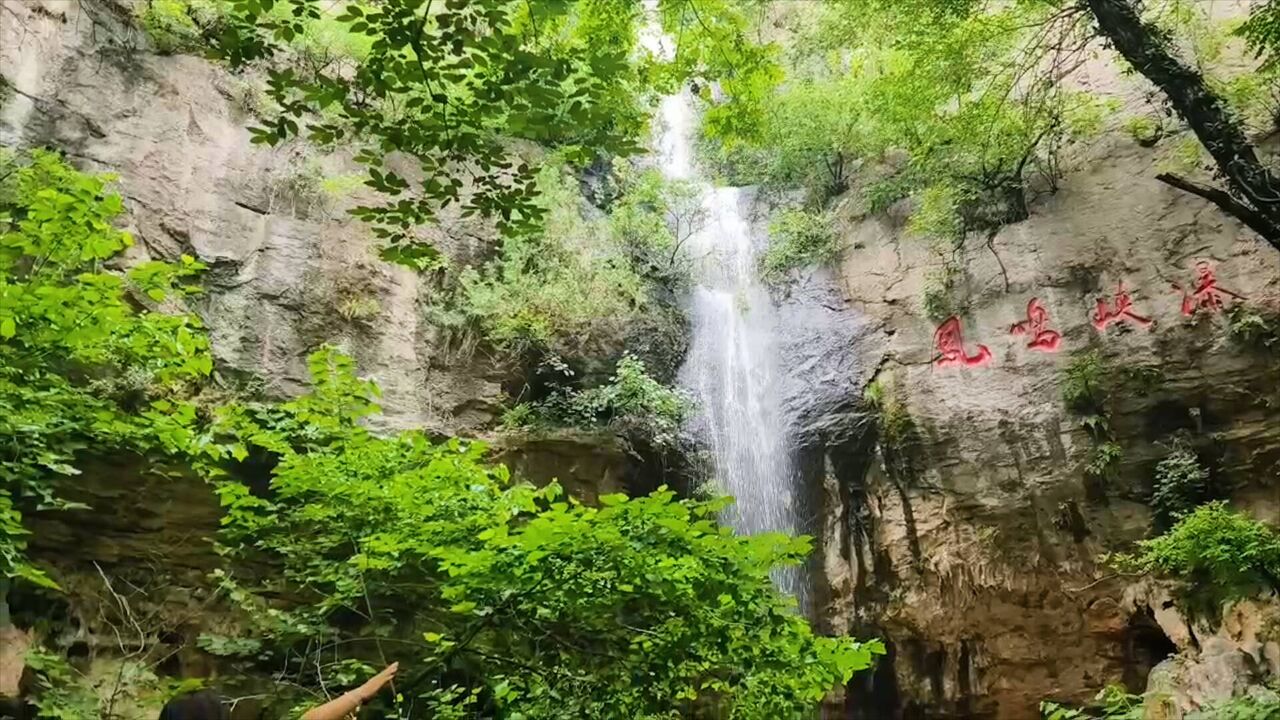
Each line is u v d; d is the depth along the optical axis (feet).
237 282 38.19
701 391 51.55
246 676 30.63
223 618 32.22
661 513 20.86
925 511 46.47
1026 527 44.11
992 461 45.68
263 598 31.99
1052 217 48.65
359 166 44.06
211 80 41.09
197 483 32.55
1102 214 47.16
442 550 21.70
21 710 26.18
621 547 20.21
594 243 50.70
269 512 29.81
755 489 50.67
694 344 53.16
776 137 56.80
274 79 17.54
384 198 44.21
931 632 45.19
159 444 27.25
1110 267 45.93
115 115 37.24
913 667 45.73
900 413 48.57
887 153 56.75
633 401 45.47
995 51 45.52
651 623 22.04
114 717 26.45
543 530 20.22
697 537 20.98
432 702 24.49
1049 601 43.39
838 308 53.78
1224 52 45.16
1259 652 34.71
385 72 18.94
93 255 21.56
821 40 55.01
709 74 34.55
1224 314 42.09
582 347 47.03
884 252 53.72
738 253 58.44
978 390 47.29
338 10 46.34
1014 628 43.93
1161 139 46.62
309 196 41.91
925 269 51.57
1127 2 28.68
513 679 23.08
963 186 50.01
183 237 37.32
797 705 22.76
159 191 37.22
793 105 55.93
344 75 44.50
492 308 44.32
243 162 40.63
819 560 47.91
